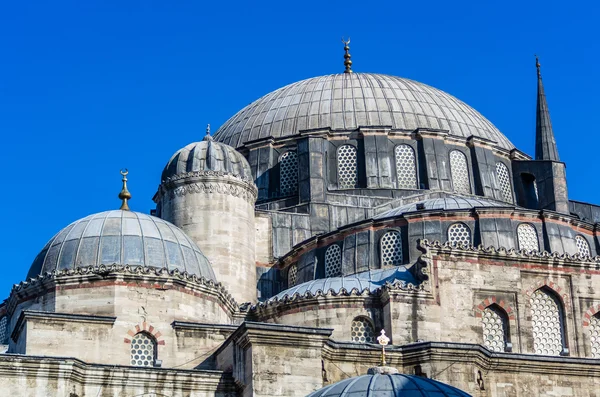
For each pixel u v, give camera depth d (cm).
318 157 10212
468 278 8094
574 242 8981
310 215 9962
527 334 8075
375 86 11269
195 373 7175
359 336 8025
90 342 7606
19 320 7612
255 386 6900
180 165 9519
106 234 8181
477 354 7450
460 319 7981
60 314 7575
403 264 8838
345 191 10356
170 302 7900
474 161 10744
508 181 10962
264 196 10569
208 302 8119
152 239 8225
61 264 8062
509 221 8869
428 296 7981
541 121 11288
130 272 7869
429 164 10525
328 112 10931
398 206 10050
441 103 11206
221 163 9519
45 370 6888
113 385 7050
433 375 7350
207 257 9125
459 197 10006
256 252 9675
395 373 5959
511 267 8188
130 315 7781
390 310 7912
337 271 9094
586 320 8256
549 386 7656
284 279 9562
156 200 9900
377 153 10500
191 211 9281
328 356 7312
